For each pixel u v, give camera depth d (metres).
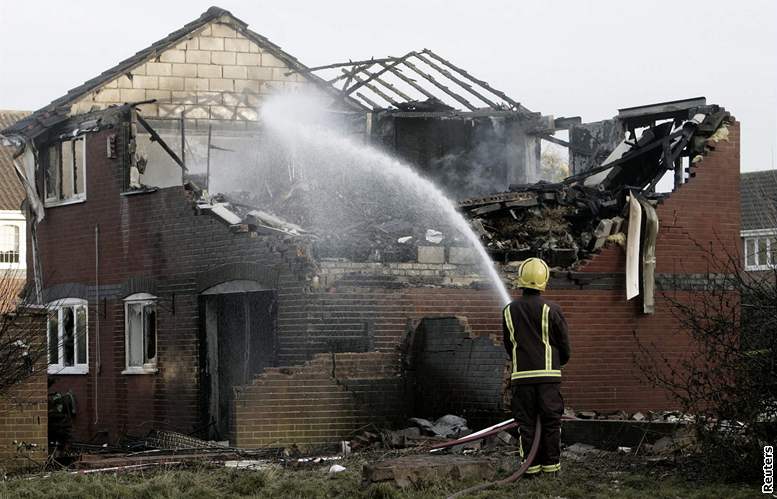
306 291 19.30
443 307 20.12
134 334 24.41
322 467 15.41
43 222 27.44
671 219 22.33
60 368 26.33
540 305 13.34
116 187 24.97
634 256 21.41
